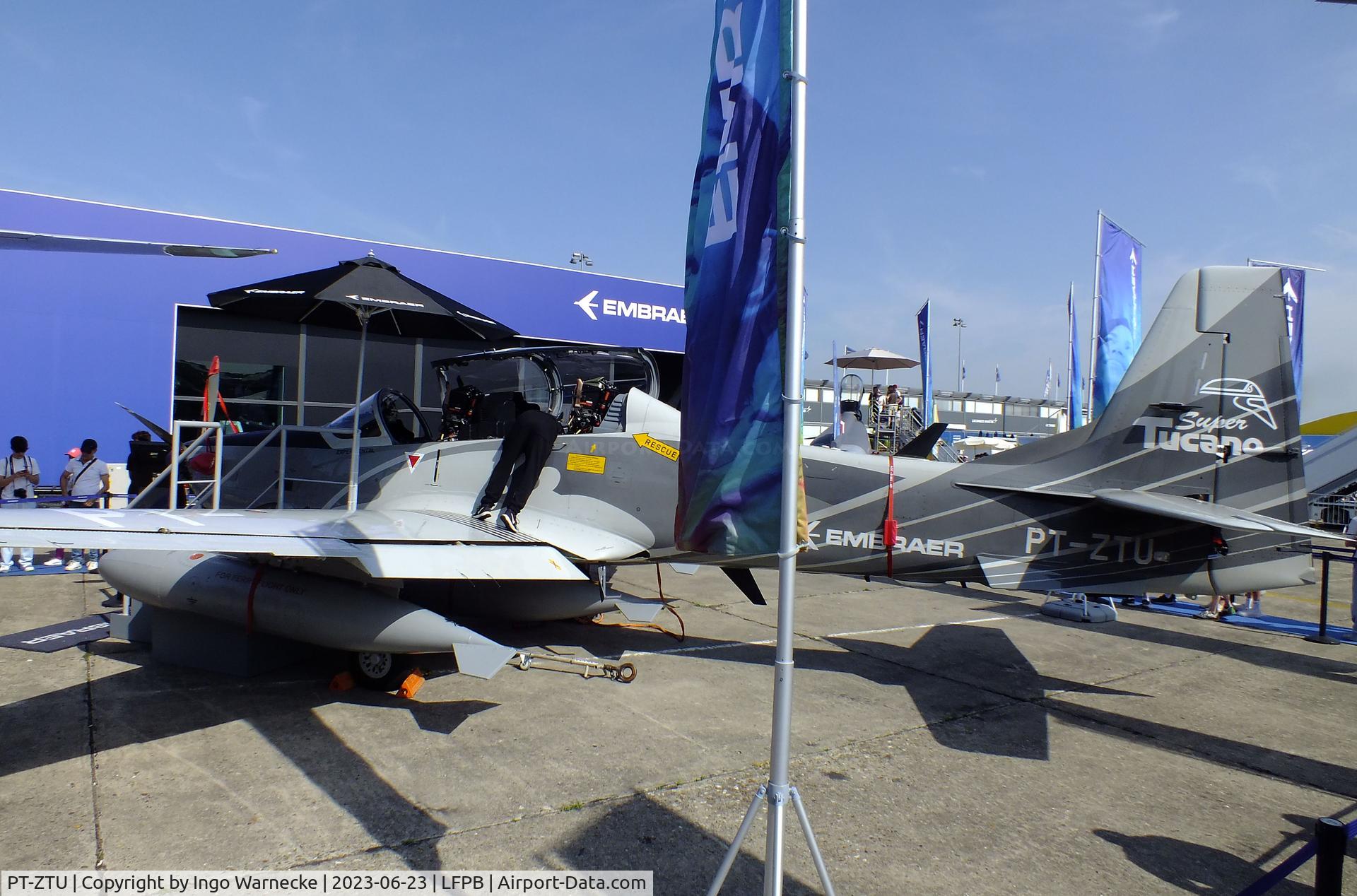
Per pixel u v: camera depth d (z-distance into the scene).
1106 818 3.53
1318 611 9.35
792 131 2.25
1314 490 17.38
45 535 3.52
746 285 2.45
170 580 5.11
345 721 4.37
